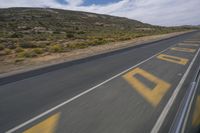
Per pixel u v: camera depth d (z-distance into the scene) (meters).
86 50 26.91
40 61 18.92
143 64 14.91
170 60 15.92
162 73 11.48
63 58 20.23
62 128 5.29
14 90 9.19
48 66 15.44
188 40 36.56
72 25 128.25
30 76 12.17
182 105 4.72
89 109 6.53
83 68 14.35
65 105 7.02
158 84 9.16
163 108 6.33
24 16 135.75
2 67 15.94
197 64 13.34
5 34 55.69
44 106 6.99
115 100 7.29
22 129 5.37
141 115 5.89
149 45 31.34
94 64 15.89
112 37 53.56
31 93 8.62
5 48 29.30
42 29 85.75
